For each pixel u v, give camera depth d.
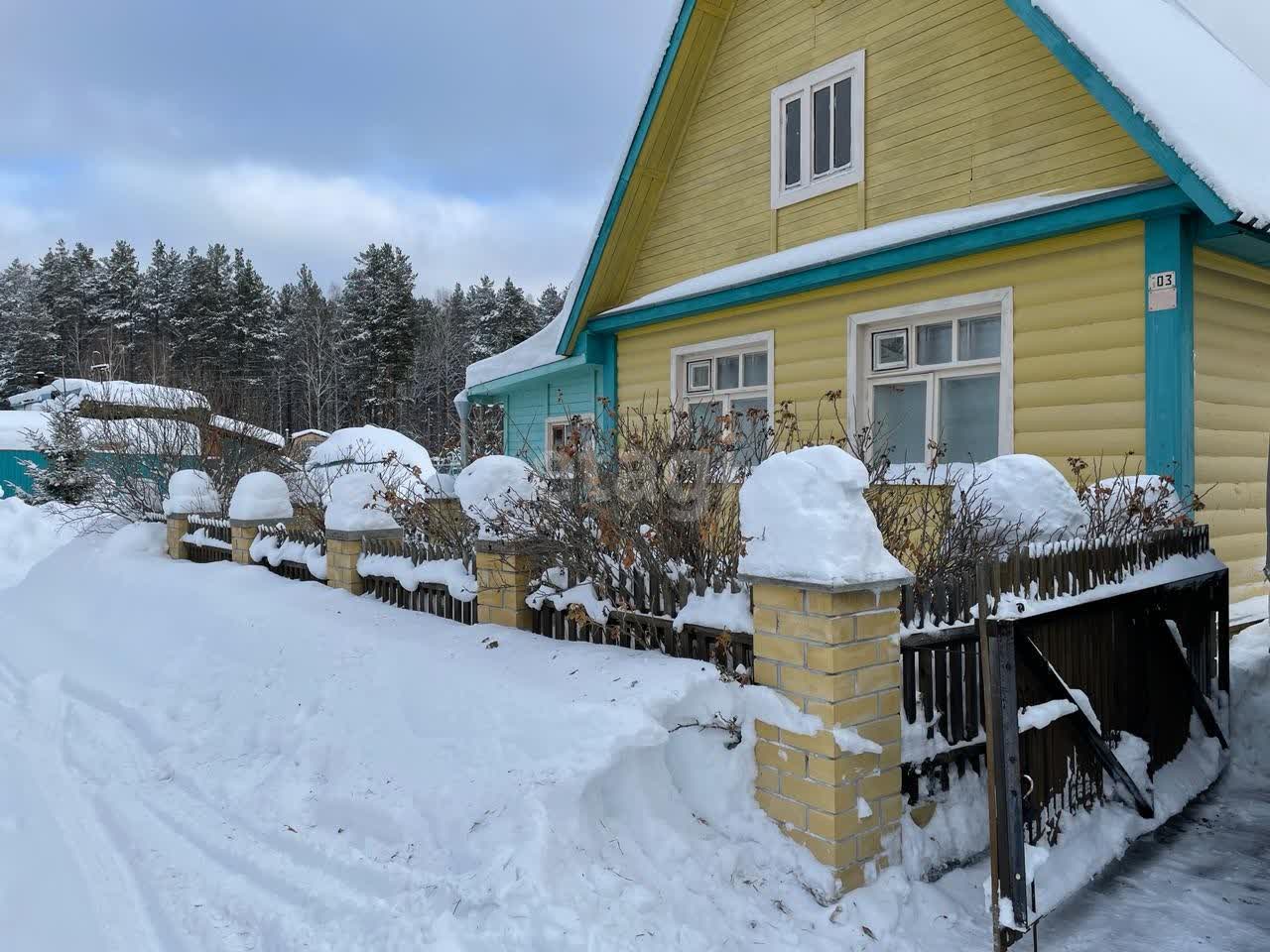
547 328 13.41
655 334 10.59
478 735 3.83
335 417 49.88
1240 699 5.80
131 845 4.09
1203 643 5.38
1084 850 3.80
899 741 3.49
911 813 3.62
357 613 6.25
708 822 3.44
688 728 3.57
